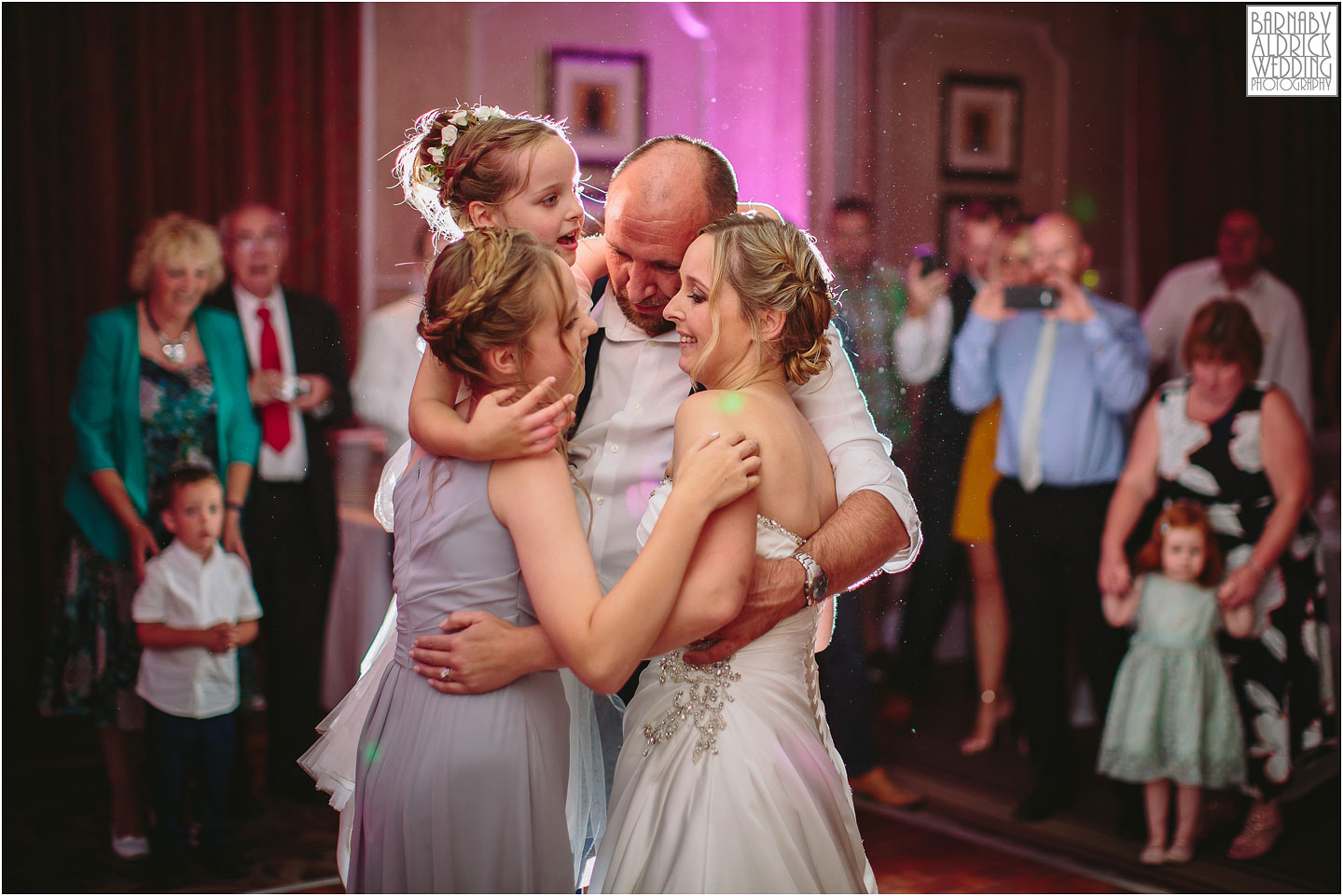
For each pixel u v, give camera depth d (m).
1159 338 4.71
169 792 3.17
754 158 5.43
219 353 3.62
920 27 5.37
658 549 1.39
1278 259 5.41
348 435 4.18
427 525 1.53
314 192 4.77
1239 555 3.38
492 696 1.49
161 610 3.22
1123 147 5.42
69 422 4.51
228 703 3.25
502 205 1.73
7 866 3.15
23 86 4.43
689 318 1.61
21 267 4.45
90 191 4.52
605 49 5.21
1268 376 4.44
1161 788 3.30
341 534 3.96
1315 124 5.42
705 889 1.47
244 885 3.05
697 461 1.43
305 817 3.55
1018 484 3.90
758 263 1.57
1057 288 4.18
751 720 1.54
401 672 1.58
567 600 1.40
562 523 1.44
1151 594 3.40
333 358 3.85
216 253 3.66
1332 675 3.50
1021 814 3.59
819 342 1.64
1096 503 3.86
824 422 1.80
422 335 1.53
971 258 5.16
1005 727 4.25
